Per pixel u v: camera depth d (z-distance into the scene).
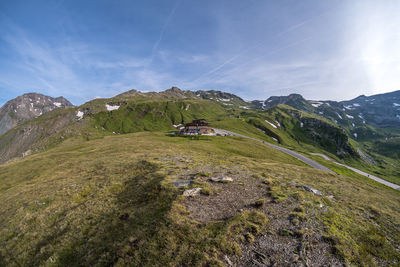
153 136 110.38
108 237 14.09
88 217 17.66
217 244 11.21
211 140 96.75
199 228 12.88
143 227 13.56
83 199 22.53
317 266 10.18
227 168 30.83
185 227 12.70
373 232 13.63
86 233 15.52
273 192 19.88
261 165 38.12
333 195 21.83
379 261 11.05
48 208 21.09
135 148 64.62
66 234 15.66
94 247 13.35
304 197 19.02
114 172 31.64
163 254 10.83
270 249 11.23
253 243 11.68
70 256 13.29
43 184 31.22
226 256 10.54
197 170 28.34
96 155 57.72
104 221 16.36
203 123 135.88
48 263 12.82
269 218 14.67
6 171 52.72
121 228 14.84
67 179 31.98
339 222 14.61
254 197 18.80
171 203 16.09
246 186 21.84
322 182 28.62
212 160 38.84
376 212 17.86
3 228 18.77
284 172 32.62
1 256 14.98
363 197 22.56
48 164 53.94
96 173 32.94
